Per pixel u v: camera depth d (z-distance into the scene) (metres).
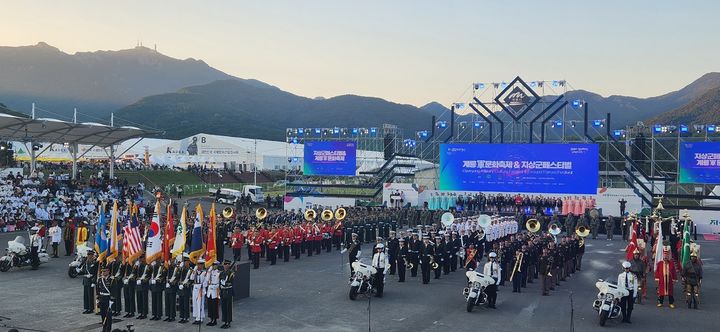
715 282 28.91
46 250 36.28
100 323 19.55
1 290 25.08
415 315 21.14
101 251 22.55
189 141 109.44
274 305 22.59
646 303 24.06
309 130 69.62
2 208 46.75
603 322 19.92
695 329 19.66
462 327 19.45
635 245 28.53
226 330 18.91
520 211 52.75
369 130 67.19
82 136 61.00
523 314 21.52
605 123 56.59
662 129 53.34
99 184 63.22
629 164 56.53
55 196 53.53
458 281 28.50
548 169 53.31
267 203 70.81
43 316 20.45
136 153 107.19
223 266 20.09
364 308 22.19
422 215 52.34
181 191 75.81
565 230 50.44
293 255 36.06
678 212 51.31
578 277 29.77
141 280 20.69
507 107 59.16
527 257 27.03
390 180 63.94
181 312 20.09
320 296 24.33
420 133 64.69
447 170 57.12
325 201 63.47
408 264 28.42
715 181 49.41
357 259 26.88
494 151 55.38
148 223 34.38
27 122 49.47
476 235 33.88
